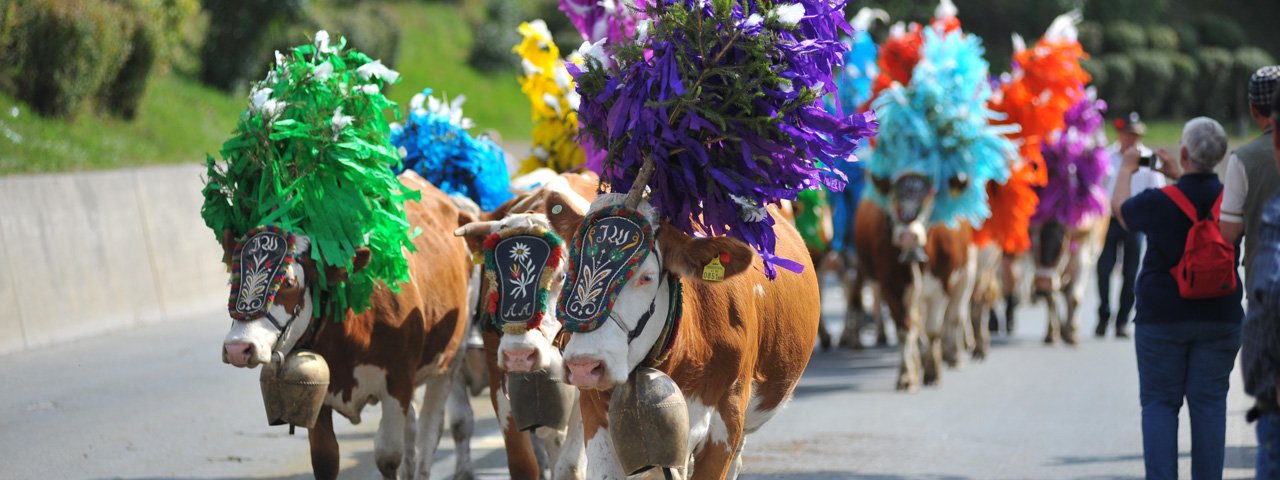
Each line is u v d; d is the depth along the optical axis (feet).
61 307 57.77
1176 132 202.90
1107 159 69.41
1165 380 29.99
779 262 25.07
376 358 31.04
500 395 32.17
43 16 87.45
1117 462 39.27
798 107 24.11
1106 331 73.67
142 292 63.82
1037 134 58.23
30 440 41.04
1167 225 29.73
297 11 123.13
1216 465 29.66
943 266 53.57
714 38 23.50
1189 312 29.45
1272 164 27.84
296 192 29.04
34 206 57.16
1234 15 252.62
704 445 25.23
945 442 42.45
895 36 59.57
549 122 41.78
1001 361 62.03
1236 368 57.77
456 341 34.76
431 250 33.96
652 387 23.25
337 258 28.71
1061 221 67.21
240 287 27.73
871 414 47.57
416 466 34.73
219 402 47.55
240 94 121.49
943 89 52.21
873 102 58.03
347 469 38.70
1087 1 215.92
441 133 40.06
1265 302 20.38
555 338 25.84
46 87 88.69
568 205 25.26
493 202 40.19
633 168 24.31
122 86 97.40
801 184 24.62
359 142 29.68
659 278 23.34
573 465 29.12
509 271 25.05
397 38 151.23
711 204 24.16
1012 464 39.09
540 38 42.09
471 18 181.57
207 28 125.08
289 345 28.58
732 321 25.12
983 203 52.85
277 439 42.29
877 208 54.24
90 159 85.05
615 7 31.32
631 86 23.88
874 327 77.10
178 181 69.51
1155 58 209.56
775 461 39.55
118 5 96.07
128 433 42.42
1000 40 202.39
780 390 28.37
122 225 63.31
